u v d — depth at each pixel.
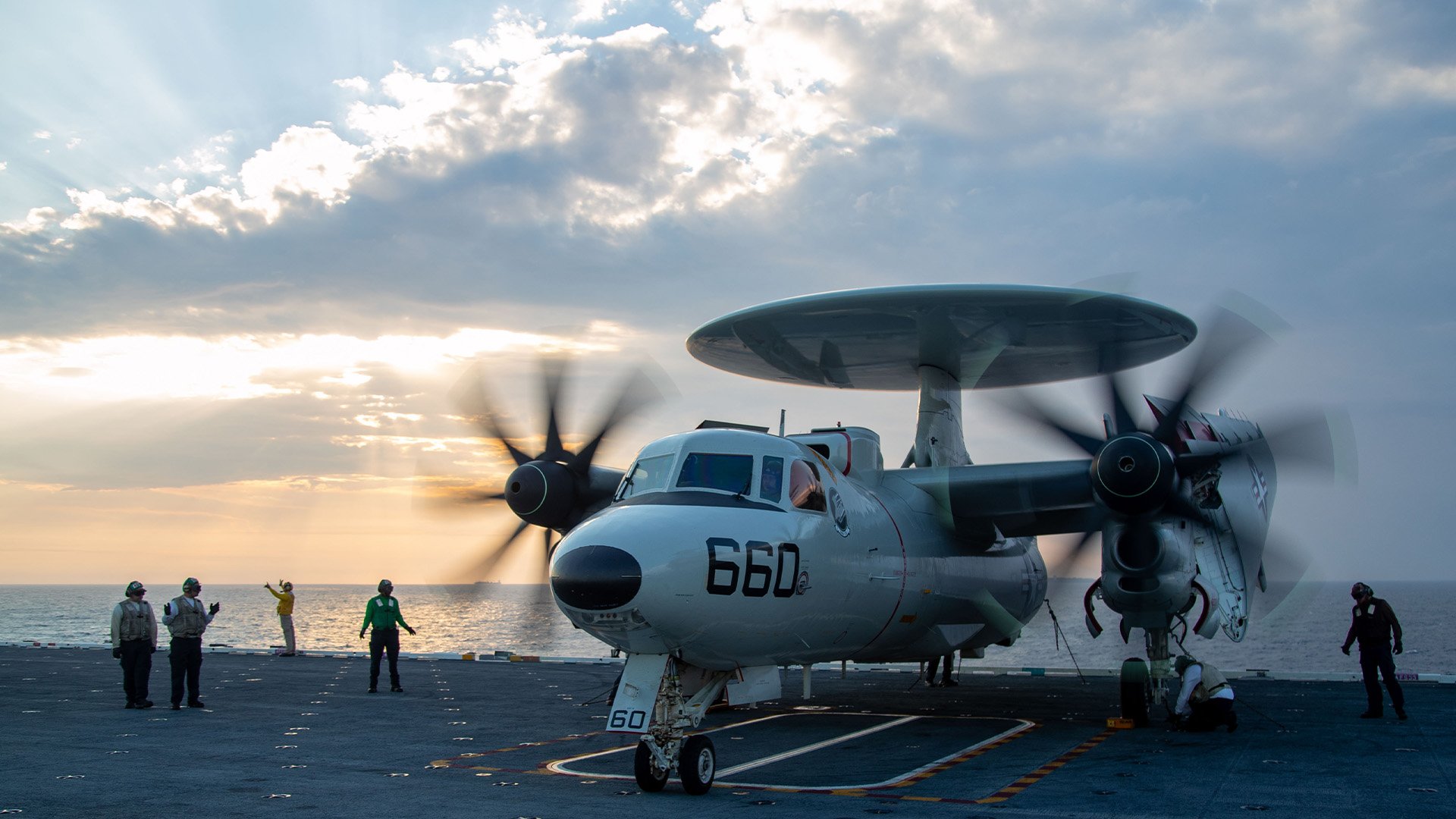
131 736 12.80
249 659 26.45
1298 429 13.26
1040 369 19.16
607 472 15.28
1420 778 9.84
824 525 11.24
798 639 11.03
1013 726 14.21
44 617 135.38
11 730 13.37
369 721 14.52
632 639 9.30
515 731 13.59
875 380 20.19
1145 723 13.97
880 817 8.09
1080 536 14.94
